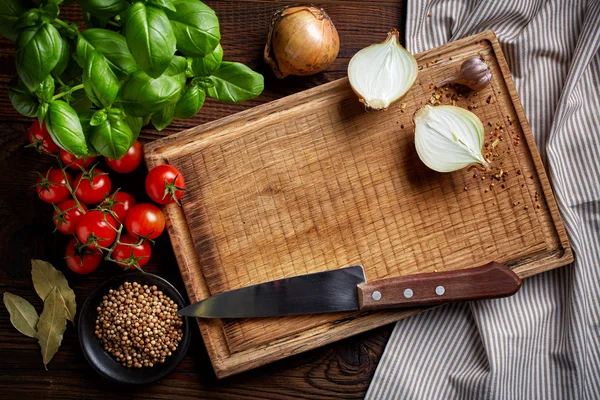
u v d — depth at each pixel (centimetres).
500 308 126
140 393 126
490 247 122
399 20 131
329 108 122
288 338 121
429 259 122
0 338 126
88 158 117
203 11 74
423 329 127
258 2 129
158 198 115
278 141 122
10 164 126
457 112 119
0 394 125
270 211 121
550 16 129
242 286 121
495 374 124
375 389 126
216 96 96
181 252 121
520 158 123
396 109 123
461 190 122
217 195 121
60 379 126
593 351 128
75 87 80
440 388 127
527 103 131
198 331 127
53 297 119
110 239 114
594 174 128
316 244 121
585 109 129
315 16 116
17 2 68
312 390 127
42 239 126
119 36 72
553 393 127
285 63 120
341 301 118
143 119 97
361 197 122
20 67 67
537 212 123
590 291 127
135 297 122
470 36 123
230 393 127
